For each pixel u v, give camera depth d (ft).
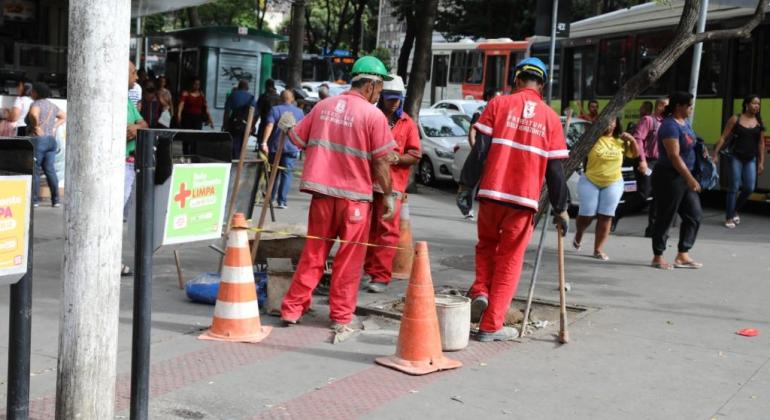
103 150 14.30
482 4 129.80
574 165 27.43
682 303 27.37
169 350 21.56
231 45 84.64
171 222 17.20
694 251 37.55
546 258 35.42
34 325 23.48
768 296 28.55
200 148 18.37
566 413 17.89
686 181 32.42
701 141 33.37
